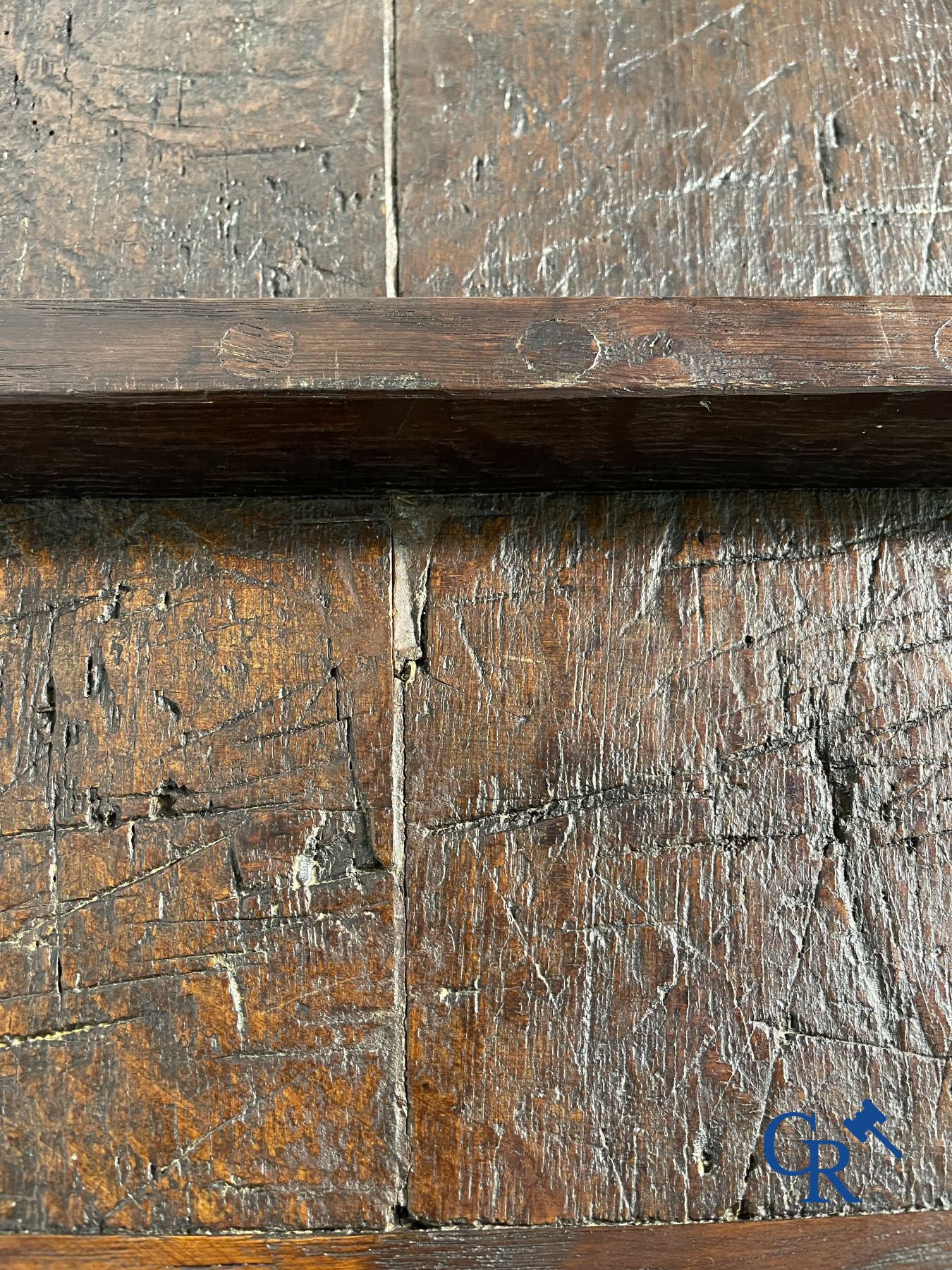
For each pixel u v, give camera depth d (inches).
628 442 10.5
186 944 10.5
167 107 12.1
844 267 11.5
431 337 9.9
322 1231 9.9
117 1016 10.4
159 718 10.9
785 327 10.0
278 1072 10.3
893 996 10.4
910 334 10.0
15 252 11.5
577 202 11.7
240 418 10.1
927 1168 10.1
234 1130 10.2
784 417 10.1
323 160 11.8
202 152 11.9
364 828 10.7
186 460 10.7
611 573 11.2
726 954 10.5
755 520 11.3
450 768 10.8
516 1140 10.1
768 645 11.1
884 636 11.1
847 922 10.6
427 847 10.7
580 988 10.4
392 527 11.3
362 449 10.6
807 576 11.2
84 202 11.7
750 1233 9.9
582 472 11.0
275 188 11.7
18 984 10.4
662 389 9.8
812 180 11.8
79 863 10.6
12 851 10.6
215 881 10.6
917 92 12.2
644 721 10.9
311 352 9.9
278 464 10.8
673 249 11.5
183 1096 10.2
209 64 12.2
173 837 10.7
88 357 9.8
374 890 10.6
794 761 10.9
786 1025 10.4
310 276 11.4
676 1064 10.3
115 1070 10.2
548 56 12.2
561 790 10.8
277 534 11.3
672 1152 10.1
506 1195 10.0
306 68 12.2
